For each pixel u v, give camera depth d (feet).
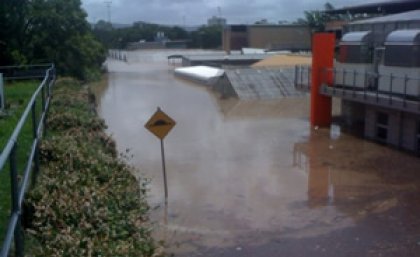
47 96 44.98
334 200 46.42
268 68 137.49
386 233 38.40
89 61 170.30
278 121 91.91
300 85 92.07
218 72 164.04
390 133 68.39
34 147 23.35
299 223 40.73
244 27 328.49
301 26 304.50
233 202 46.01
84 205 23.30
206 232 38.78
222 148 69.62
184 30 497.46
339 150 67.26
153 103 121.29
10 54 134.31
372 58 72.84
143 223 26.32
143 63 297.53
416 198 46.57
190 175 55.42
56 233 20.86
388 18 72.64
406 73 63.26
